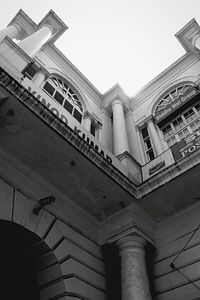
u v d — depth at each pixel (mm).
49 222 8180
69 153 8398
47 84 14383
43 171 8578
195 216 9125
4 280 7438
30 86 8422
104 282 8336
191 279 7891
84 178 8859
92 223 9539
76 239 8586
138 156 13055
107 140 14453
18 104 7605
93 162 8586
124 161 10961
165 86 16594
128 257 8430
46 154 8320
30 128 7934
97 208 9516
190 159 8797
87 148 8586
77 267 7938
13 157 8227
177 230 9266
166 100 15945
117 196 9258
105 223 9656
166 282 8320
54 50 16516
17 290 7527
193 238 8695
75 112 15000
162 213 9656
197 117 13102
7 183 7703
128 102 17453
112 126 15922
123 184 9117
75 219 9039
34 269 7902
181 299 7719
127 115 16656
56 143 8203
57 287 7297
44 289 7465
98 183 8984
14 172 8062
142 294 7520
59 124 8117
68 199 9156
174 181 8953
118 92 17281
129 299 7465
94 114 15945
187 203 9367
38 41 14281
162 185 9023
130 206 9383
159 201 9375
